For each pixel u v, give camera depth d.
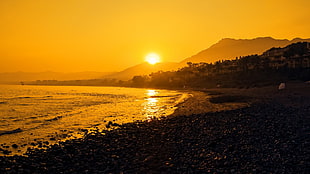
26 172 16.58
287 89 80.81
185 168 15.92
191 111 43.88
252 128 25.78
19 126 35.62
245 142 20.67
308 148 18.58
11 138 27.94
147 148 20.94
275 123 27.84
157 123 33.16
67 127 34.25
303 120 29.48
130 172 15.88
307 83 95.62
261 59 173.00
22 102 81.06
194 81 185.12
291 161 16.02
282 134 22.75
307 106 42.09
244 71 155.12
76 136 28.28
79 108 59.59
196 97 81.25
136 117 42.22
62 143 24.27
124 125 33.19
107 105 66.06
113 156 19.19
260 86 109.38
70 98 99.38
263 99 58.06
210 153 18.44
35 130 32.41
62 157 19.62
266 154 17.47
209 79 172.12
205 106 51.09
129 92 147.38
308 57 142.62
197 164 16.45
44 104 72.44
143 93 130.12
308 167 15.05
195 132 25.66
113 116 44.31
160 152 19.59
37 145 24.69
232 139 21.84
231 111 39.31
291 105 44.12
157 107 58.12
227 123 29.48
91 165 17.44
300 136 21.98
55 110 56.19
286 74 124.50
